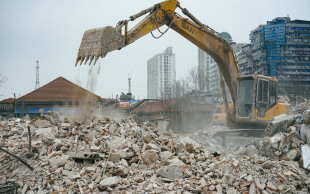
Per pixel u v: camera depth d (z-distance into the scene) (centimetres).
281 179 887
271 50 9969
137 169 977
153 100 4728
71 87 4084
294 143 1094
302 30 9975
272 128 1194
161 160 1023
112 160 984
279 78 9756
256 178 891
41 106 3872
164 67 17962
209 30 1484
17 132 1197
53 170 930
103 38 1029
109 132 1170
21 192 836
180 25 1384
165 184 898
